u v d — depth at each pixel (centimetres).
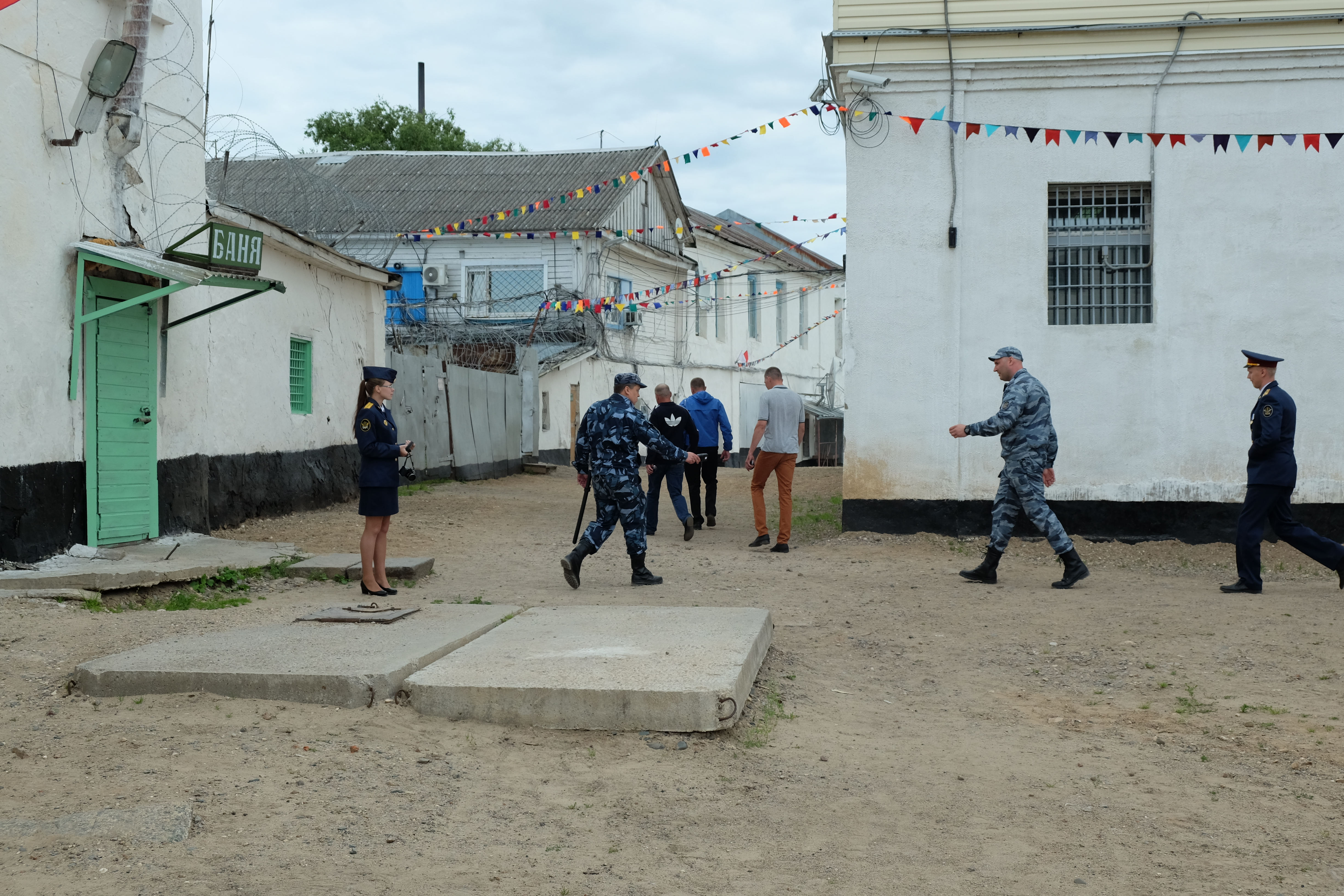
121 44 888
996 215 1245
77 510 927
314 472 1446
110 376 974
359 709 548
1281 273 1214
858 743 546
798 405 1192
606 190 2812
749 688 600
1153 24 1202
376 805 438
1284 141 1211
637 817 441
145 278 1023
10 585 771
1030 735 568
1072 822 448
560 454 2623
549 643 641
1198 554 1192
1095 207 1256
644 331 3058
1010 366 998
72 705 543
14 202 840
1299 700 621
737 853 411
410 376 1844
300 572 970
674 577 1014
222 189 1855
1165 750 542
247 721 524
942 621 835
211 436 1177
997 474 1245
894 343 1261
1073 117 1237
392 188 2906
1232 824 446
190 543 1059
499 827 425
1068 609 877
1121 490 1234
